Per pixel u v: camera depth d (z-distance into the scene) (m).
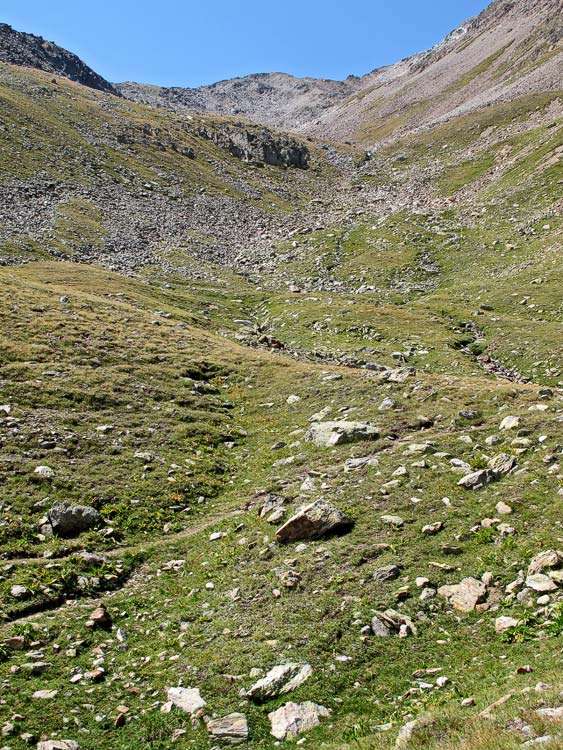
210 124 180.75
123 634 16.48
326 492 22.39
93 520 22.25
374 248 88.81
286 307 65.19
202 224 103.62
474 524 18.53
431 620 14.90
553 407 27.00
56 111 134.88
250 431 33.25
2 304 43.38
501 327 54.50
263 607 16.41
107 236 83.12
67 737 12.66
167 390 36.28
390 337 53.53
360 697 12.87
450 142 169.88
